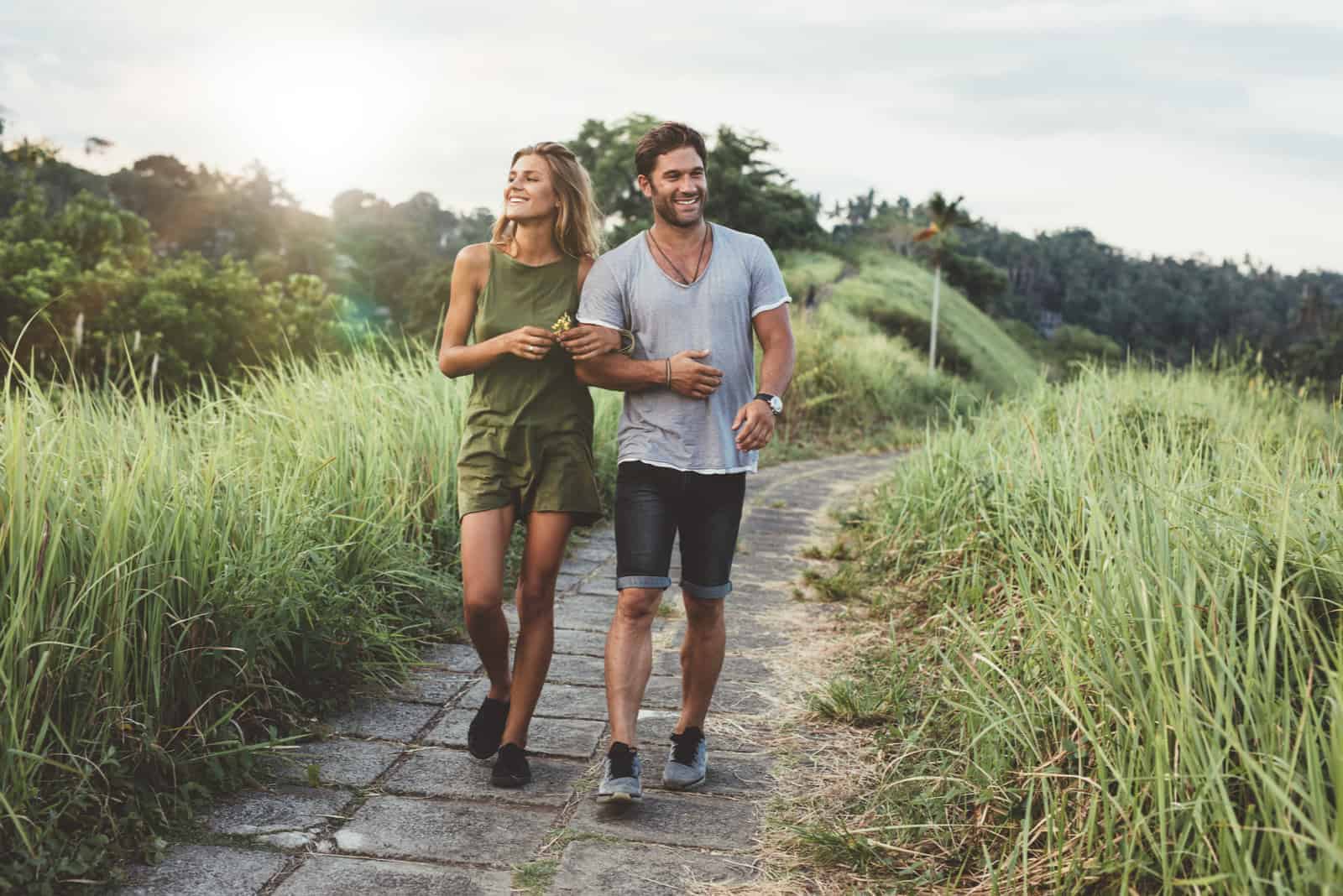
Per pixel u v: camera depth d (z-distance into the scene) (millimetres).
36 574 2672
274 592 3424
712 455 2971
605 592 5742
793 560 6777
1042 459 4629
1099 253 170000
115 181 122875
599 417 8656
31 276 25641
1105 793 2268
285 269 108688
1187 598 2238
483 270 3152
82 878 2352
